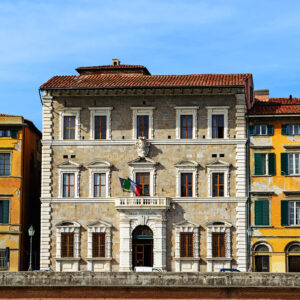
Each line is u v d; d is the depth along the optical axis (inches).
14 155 3339.1
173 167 3280.0
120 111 3319.4
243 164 3257.9
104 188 3294.8
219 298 2620.6
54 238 3287.4
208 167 3270.2
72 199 3289.9
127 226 3243.1
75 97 3336.6
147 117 3312.0
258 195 3250.5
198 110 3299.7
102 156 3307.1
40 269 3270.2
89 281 2652.6
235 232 3240.7
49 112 3336.6
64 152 3319.4
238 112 3277.6
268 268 3228.3
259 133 3275.1
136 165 3287.4
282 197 3240.7
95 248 3272.6
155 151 3292.3
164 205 3221.0
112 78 3437.5
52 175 3314.5
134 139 3299.7
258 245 3240.7
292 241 3218.5
